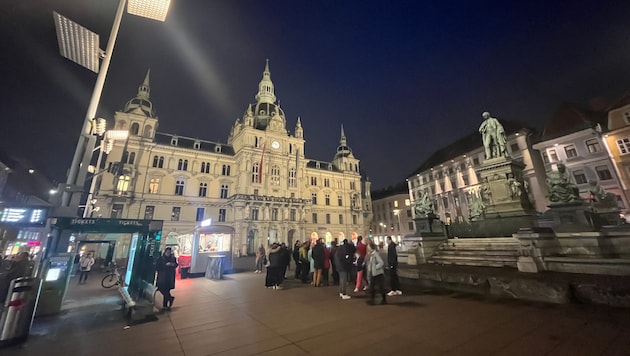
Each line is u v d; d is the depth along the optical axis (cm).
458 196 5072
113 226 830
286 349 482
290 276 1538
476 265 1083
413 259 1280
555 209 1094
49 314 736
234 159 4972
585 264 777
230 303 875
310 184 5988
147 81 4925
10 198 3175
